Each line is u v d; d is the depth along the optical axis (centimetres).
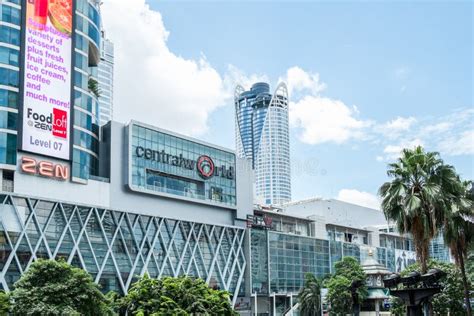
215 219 11800
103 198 9650
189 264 10894
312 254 13875
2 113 8375
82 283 5297
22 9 8819
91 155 9744
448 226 5381
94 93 10562
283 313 12731
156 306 5106
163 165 10756
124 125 10325
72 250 8925
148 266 10131
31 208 8494
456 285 8000
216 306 5281
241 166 12569
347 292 10119
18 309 5041
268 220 12925
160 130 10831
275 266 12719
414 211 5019
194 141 11525
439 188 5106
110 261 9494
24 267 8269
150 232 10331
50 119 8894
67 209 9000
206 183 11606
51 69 9031
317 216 15212
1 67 8475
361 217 18450
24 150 8500
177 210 10988
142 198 10362
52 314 4991
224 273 11606
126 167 10119
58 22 9256
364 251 15825
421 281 4484
